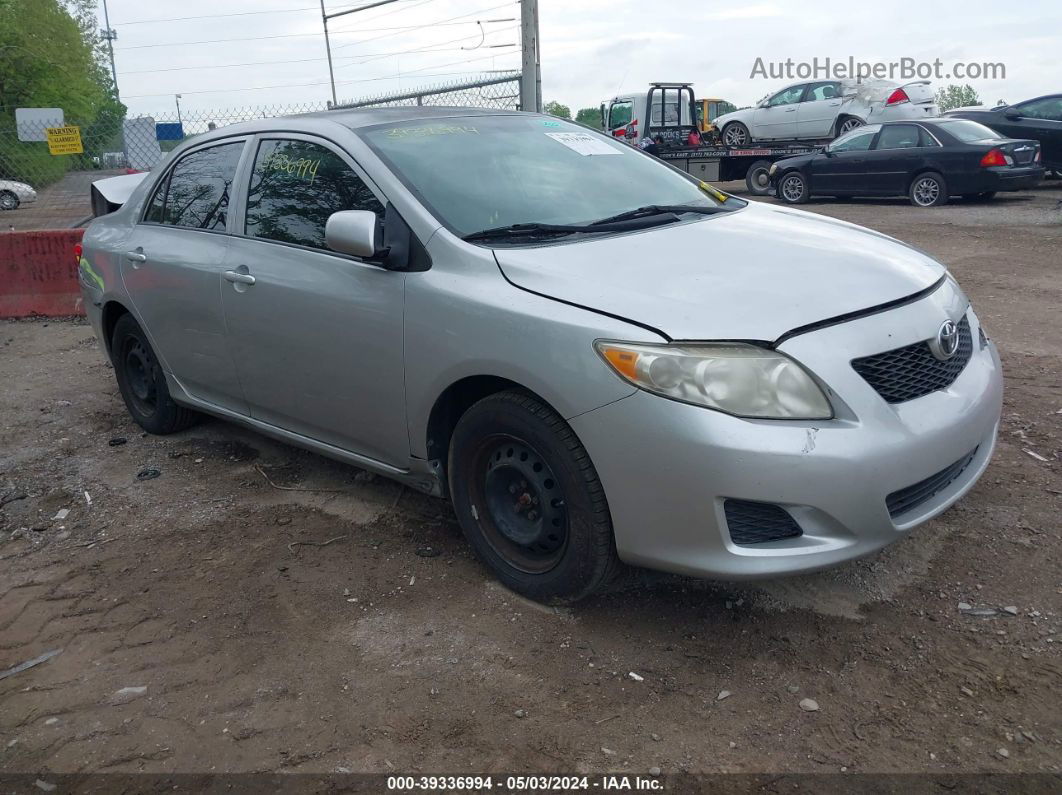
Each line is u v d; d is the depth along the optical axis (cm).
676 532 281
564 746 262
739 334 274
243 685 298
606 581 312
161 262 462
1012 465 420
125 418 572
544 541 322
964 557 345
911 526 291
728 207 416
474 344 315
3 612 353
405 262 342
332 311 367
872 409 279
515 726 271
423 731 271
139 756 269
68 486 468
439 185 361
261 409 432
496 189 370
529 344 300
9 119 4016
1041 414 482
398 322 342
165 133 1244
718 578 279
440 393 334
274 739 272
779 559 274
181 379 484
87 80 4338
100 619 344
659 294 292
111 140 1359
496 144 402
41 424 567
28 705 296
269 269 397
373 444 376
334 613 337
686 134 2222
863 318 292
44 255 873
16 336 811
